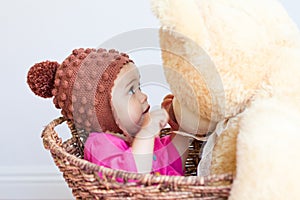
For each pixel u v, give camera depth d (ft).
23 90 4.54
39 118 4.58
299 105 2.89
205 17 2.94
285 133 2.67
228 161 2.95
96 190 2.86
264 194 2.57
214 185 2.76
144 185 2.73
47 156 4.65
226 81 2.92
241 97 2.94
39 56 4.50
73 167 2.93
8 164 4.66
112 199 2.83
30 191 4.67
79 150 3.70
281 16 3.10
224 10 2.96
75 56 3.44
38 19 4.43
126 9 4.40
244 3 3.04
